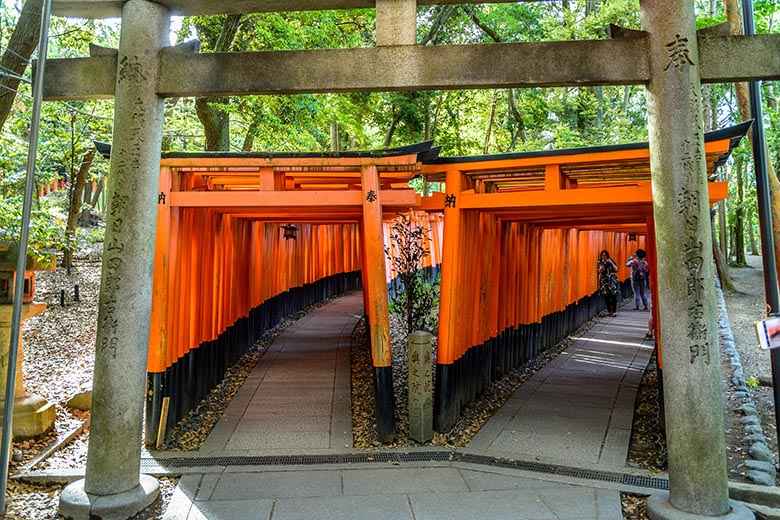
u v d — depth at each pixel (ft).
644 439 16.39
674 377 11.44
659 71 11.70
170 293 16.62
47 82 12.50
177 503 12.05
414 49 12.09
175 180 16.60
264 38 30.91
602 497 12.39
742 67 11.85
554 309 30.48
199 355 19.44
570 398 20.38
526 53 11.98
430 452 15.30
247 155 16.26
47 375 23.77
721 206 60.08
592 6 50.21
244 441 16.02
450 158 17.60
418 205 18.24
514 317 24.58
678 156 11.50
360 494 12.57
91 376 23.57
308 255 43.27
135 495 11.68
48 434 15.69
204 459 14.74
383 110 47.29
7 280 14.78
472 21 45.39
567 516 11.51
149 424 15.75
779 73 11.80
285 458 14.83
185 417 17.93
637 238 53.78
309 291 43.32
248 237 27.63
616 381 22.66
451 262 17.58
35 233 16.74
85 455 14.82
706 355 11.27
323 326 34.99
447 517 11.47
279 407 19.13
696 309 11.33
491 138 58.29
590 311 39.34
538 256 27.43
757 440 14.85
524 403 19.80
